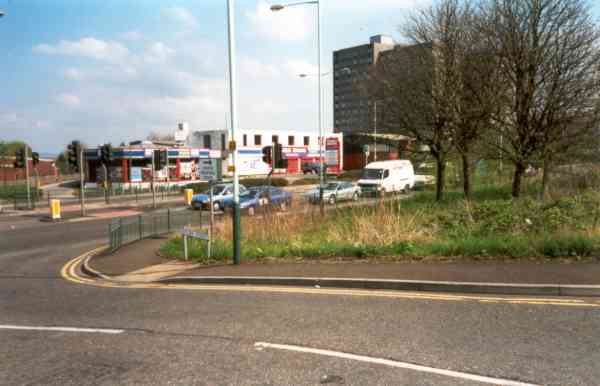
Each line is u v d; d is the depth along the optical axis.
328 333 5.67
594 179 19.50
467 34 19.25
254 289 8.46
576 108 16.75
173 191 45.72
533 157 17.75
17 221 27.36
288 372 4.54
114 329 6.33
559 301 6.69
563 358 4.65
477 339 5.27
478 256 9.41
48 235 21.17
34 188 43.44
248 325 6.16
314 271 9.11
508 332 5.46
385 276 8.23
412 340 5.31
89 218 28.34
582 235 9.62
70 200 39.44
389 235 11.45
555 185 20.27
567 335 5.30
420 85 19.97
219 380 4.43
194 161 53.84
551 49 16.78
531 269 8.14
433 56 19.91
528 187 22.72
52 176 71.44
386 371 4.47
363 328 5.82
